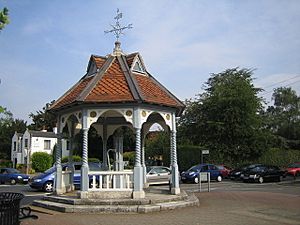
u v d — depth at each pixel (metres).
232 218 11.70
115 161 17.02
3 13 7.19
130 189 13.79
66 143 54.75
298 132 60.69
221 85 43.22
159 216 11.84
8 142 68.31
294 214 12.73
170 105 15.05
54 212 12.83
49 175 23.69
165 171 28.34
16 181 32.12
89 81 15.42
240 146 39.91
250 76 46.03
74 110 14.84
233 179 34.75
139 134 13.98
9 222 8.13
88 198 13.54
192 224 10.52
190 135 43.69
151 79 16.62
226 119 39.91
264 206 14.63
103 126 17.70
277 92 69.00
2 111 7.79
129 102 13.94
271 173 32.22
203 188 25.48
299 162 41.47
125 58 16.42
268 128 45.06
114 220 11.05
